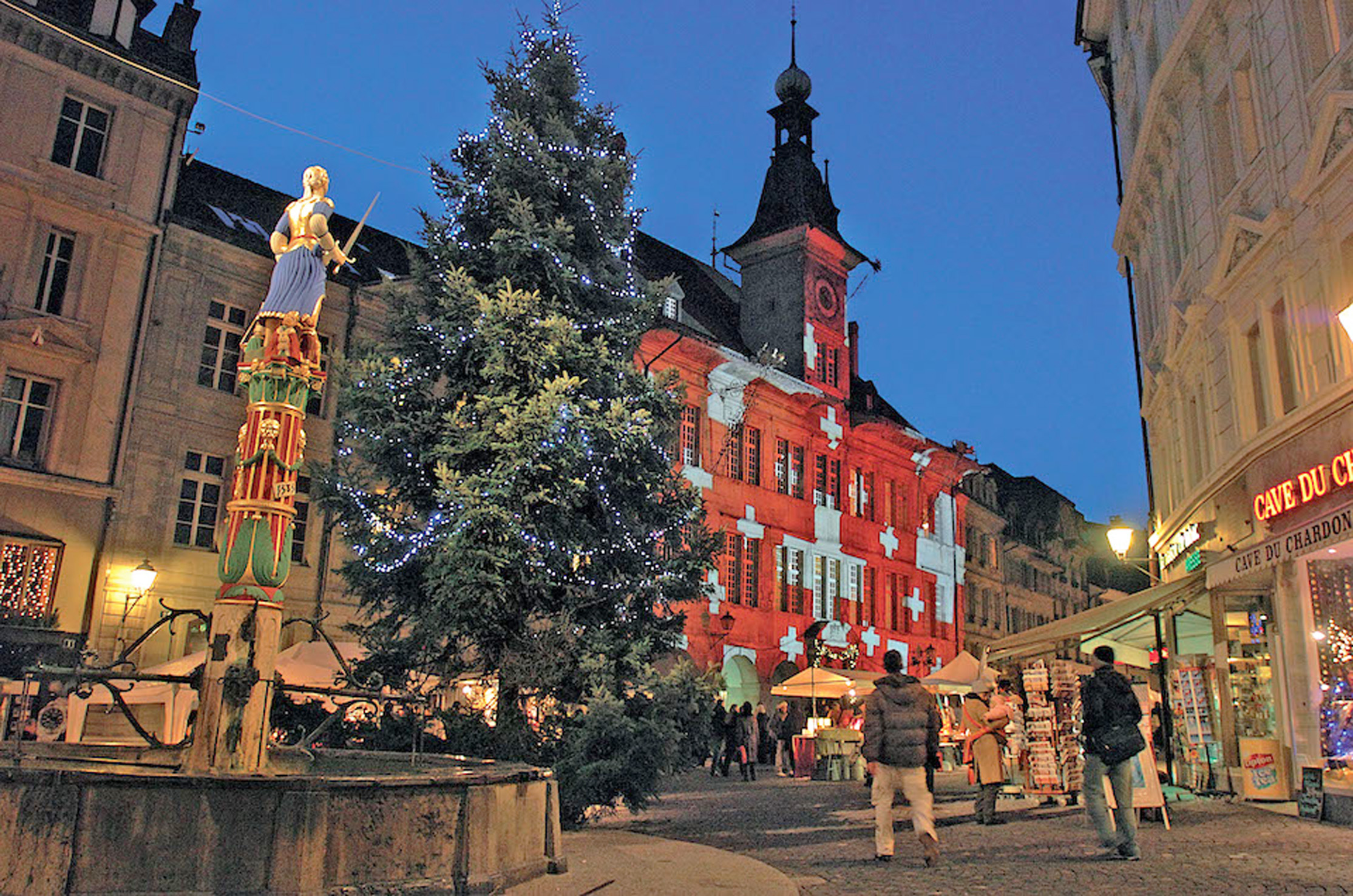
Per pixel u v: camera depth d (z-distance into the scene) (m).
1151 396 24.34
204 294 22.08
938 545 43.62
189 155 23.89
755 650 32.59
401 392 14.13
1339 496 12.72
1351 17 12.99
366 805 5.69
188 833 5.33
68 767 5.99
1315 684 13.89
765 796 17.00
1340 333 12.97
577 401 13.85
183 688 15.74
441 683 13.38
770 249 38.66
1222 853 9.41
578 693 12.69
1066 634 16.05
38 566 19.00
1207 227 17.83
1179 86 18.84
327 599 22.42
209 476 21.69
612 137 16.45
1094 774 9.41
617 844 9.38
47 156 20.27
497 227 14.88
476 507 12.26
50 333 19.75
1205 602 18.62
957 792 17.88
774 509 34.56
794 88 40.28
